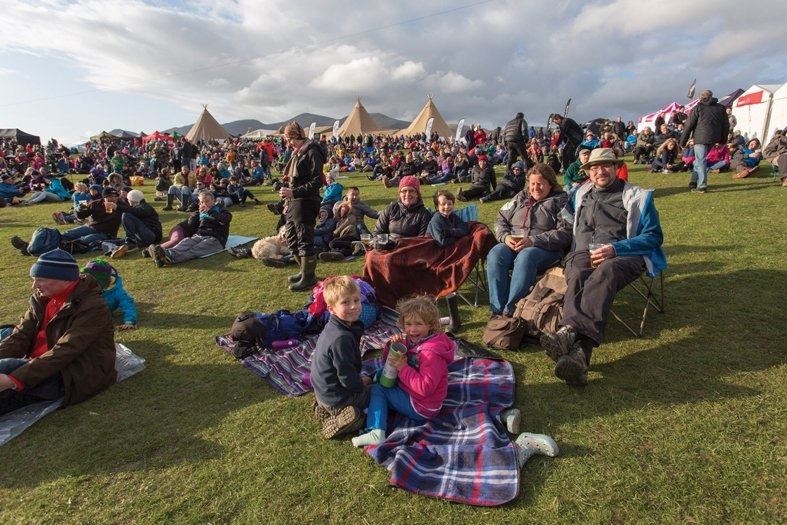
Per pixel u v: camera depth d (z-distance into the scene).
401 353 2.92
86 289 3.52
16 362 3.23
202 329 4.79
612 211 4.04
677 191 10.13
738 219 7.15
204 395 3.51
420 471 2.51
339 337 2.89
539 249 4.40
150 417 3.25
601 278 3.43
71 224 11.88
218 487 2.54
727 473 2.38
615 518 2.17
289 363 3.89
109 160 26.33
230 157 24.25
